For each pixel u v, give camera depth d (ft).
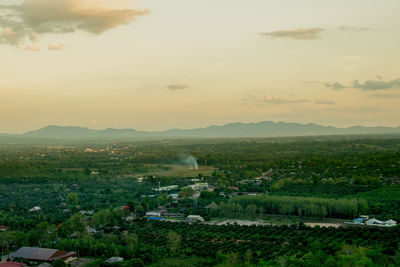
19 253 623.77
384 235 652.48
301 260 547.90
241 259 586.04
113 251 636.89
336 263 514.68
